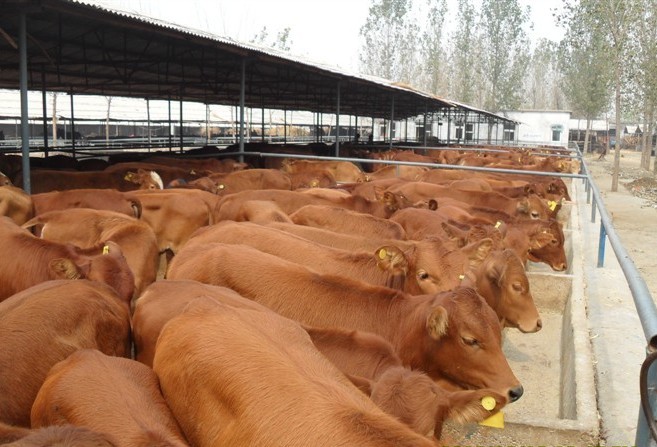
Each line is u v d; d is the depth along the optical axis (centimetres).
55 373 359
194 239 673
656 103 3366
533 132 6556
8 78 2262
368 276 593
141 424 301
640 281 391
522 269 624
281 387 288
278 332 353
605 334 680
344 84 2606
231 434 290
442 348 437
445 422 294
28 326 401
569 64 6438
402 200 1025
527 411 593
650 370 304
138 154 1977
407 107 4147
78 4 885
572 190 2259
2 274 588
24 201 836
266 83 2542
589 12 2808
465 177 1585
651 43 3189
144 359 441
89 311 439
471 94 6950
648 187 2948
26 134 939
